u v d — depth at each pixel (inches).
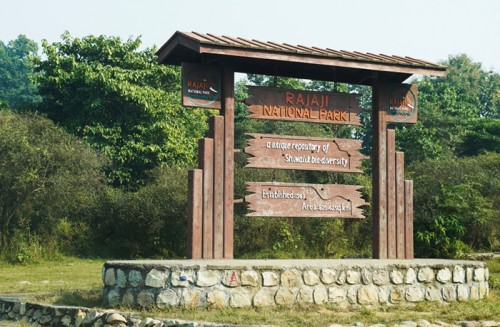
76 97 1151.0
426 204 749.3
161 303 368.8
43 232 941.2
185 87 434.3
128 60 1215.6
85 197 999.0
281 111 459.8
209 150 430.9
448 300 433.1
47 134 942.4
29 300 419.8
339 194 463.8
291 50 438.3
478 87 2262.6
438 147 1446.9
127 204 983.6
